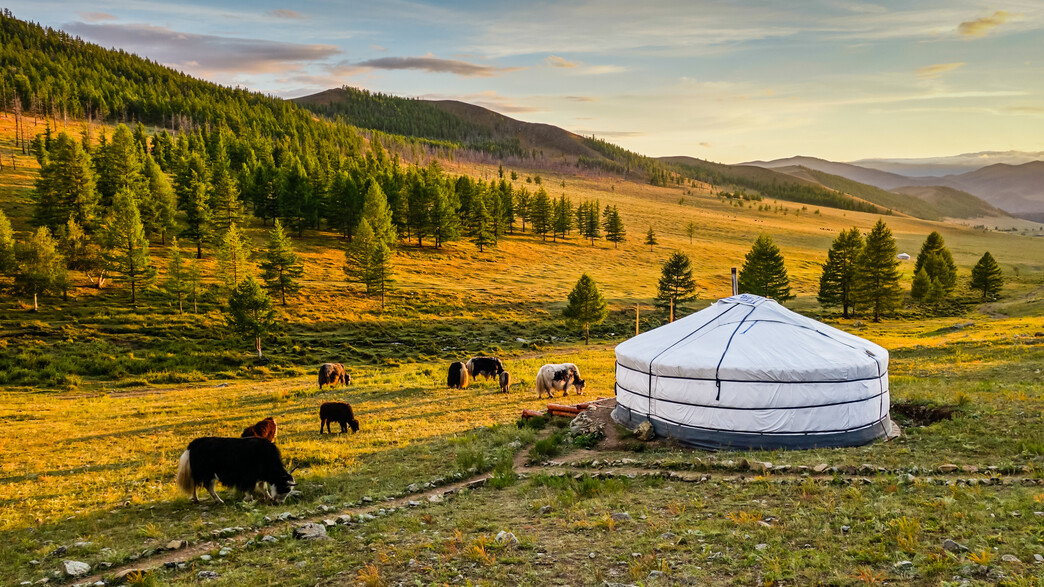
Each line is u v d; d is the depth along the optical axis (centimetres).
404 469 1362
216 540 912
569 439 1591
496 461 1377
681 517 882
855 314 7906
